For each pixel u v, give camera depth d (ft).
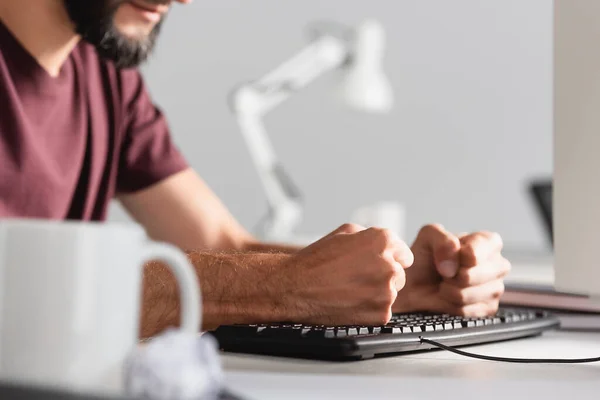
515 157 14.15
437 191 13.93
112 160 5.32
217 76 12.94
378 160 13.70
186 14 12.78
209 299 2.82
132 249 1.44
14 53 4.53
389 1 13.70
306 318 2.72
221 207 5.76
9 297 1.37
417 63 13.87
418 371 2.18
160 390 1.29
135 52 4.62
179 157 5.76
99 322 1.38
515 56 14.11
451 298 3.28
